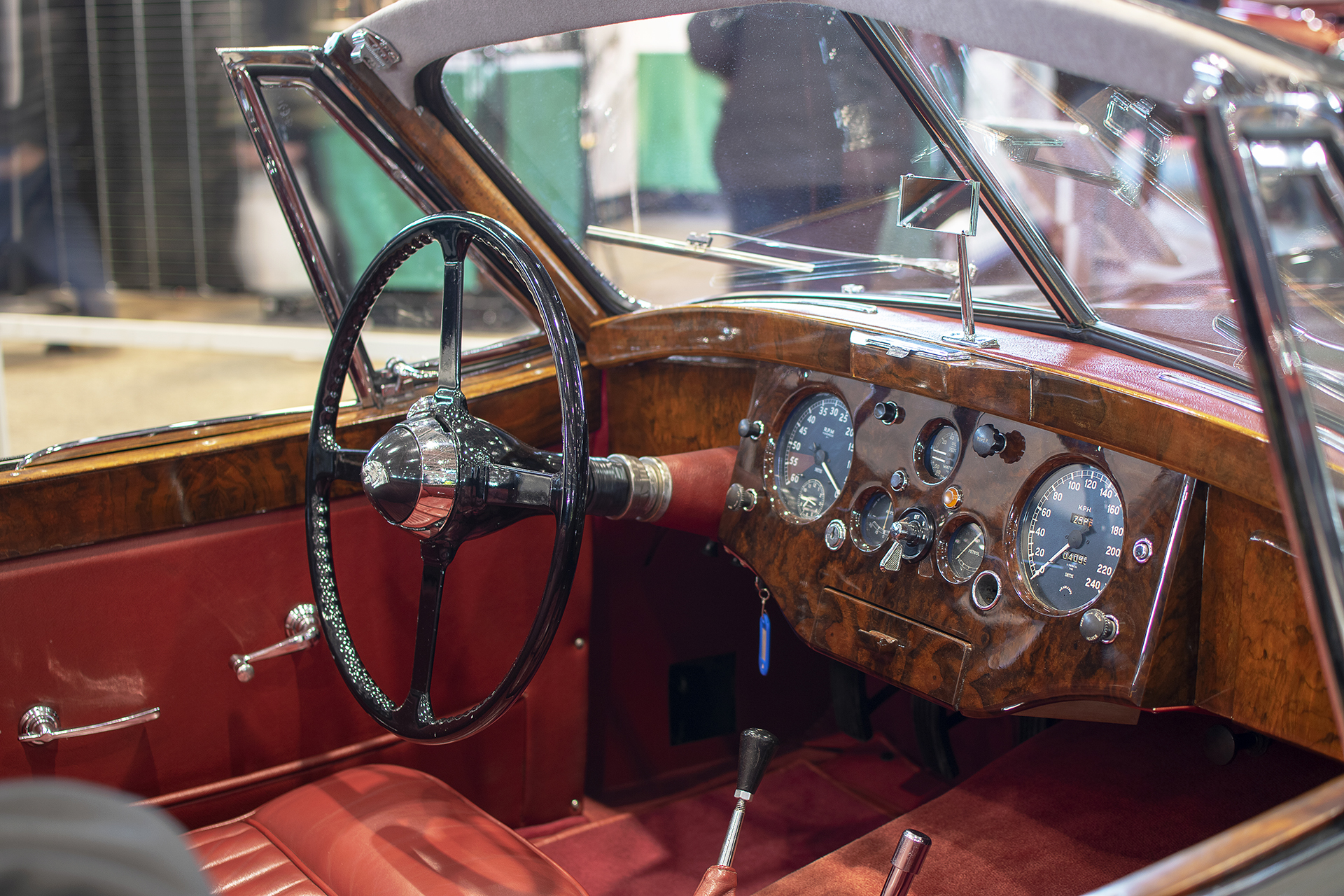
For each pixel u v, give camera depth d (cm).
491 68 159
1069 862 140
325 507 155
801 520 162
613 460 160
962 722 213
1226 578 119
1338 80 77
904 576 147
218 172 661
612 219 182
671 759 215
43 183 704
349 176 170
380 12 152
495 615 182
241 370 643
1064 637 129
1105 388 123
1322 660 77
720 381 179
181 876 53
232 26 648
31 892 48
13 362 661
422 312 179
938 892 136
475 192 179
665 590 208
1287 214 77
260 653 157
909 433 149
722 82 149
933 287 169
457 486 132
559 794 197
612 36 148
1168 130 115
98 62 685
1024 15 97
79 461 144
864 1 114
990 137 134
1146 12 87
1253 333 75
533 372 187
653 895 181
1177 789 154
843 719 186
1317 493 75
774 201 167
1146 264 136
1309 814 79
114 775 149
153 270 684
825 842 196
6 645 139
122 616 147
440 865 131
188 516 150
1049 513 135
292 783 165
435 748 179
